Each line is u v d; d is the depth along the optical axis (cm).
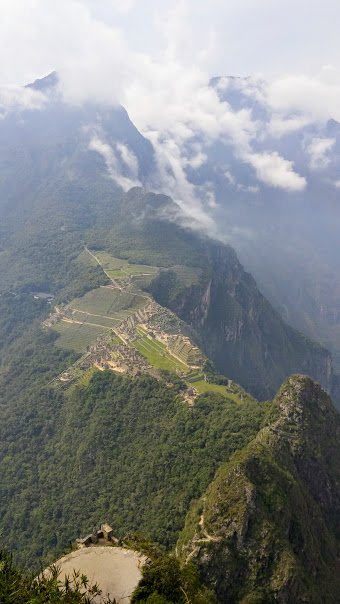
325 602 11194
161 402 17488
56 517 15550
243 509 10969
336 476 14600
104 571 5331
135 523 13375
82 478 16512
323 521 13300
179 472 14288
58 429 19750
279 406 15025
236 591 10194
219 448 14388
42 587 4441
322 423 15125
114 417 17950
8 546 15275
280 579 10156
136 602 4938
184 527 12044
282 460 13262
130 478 15200
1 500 17450
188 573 6419
